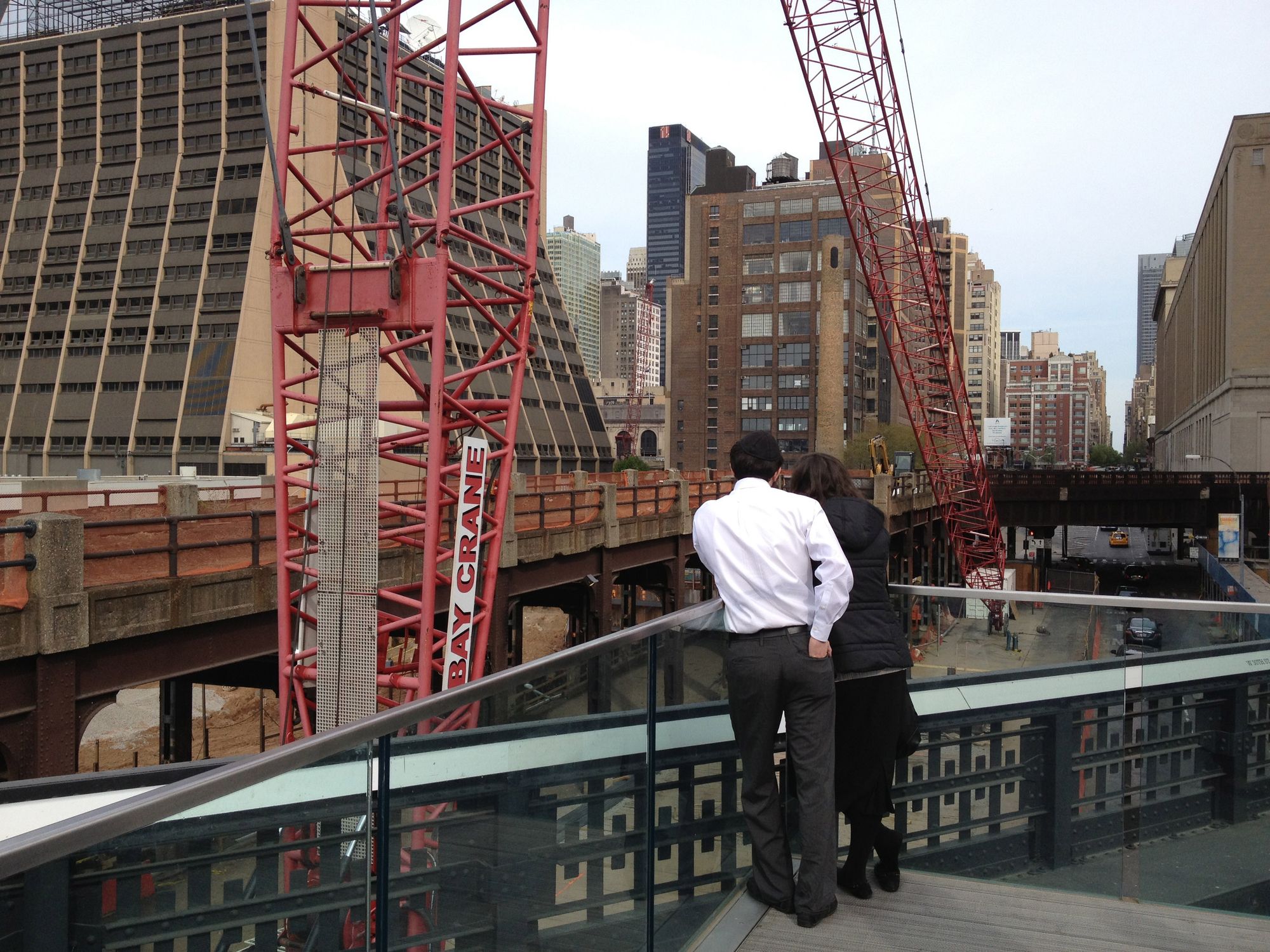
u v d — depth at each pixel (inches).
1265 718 176.7
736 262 4884.4
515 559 762.2
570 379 4798.2
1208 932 159.6
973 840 181.9
